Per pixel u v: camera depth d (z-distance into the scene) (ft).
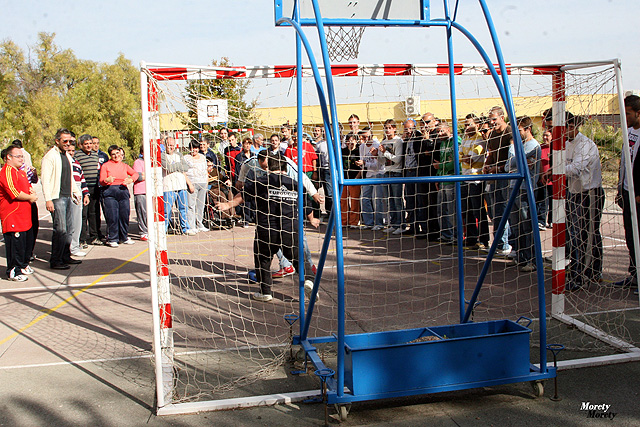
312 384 11.99
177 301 18.93
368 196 34.17
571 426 9.84
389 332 11.90
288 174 17.85
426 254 26.43
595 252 18.99
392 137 30.40
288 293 19.86
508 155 22.70
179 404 10.93
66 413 10.81
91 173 32.60
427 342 10.48
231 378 12.38
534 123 22.93
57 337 15.66
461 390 11.58
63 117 156.04
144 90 11.07
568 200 18.61
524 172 10.92
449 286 20.06
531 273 21.39
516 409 10.59
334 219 9.75
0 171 22.98
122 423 10.36
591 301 17.49
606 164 18.88
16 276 23.31
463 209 27.61
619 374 12.09
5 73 149.89
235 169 35.58
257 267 18.56
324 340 13.03
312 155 29.22
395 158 30.30
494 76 11.41
